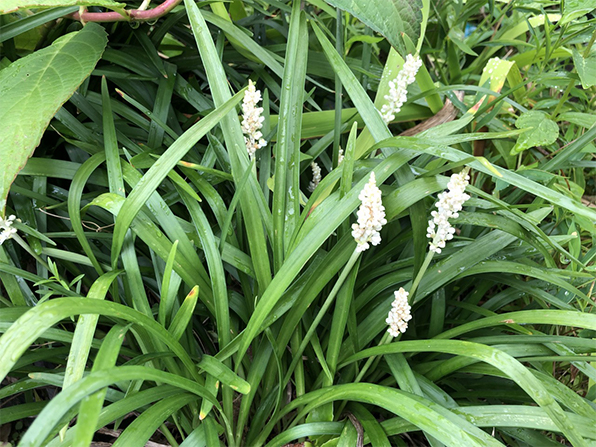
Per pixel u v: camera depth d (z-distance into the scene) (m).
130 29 0.48
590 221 0.43
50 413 0.19
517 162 0.60
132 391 0.31
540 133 0.44
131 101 0.39
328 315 0.41
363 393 0.29
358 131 0.48
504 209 0.34
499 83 0.52
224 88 0.34
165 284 0.30
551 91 0.65
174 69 0.46
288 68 0.36
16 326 0.21
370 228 0.27
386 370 0.37
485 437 0.26
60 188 0.42
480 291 0.44
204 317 0.44
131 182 0.35
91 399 0.20
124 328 0.25
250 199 0.34
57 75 0.34
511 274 0.41
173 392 0.30
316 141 0.50
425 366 0.36
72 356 0.26
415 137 0.31
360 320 0.39
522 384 0.25
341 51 0.45
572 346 0.36
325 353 0.39
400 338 0.39
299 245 0.30
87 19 0.41
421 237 0.33
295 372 0.37
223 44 0.48
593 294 0.44
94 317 0.27
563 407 0.33
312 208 0.38
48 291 0.34
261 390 0.38
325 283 0.33
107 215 0.41
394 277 0.37
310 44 0.56
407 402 0.27
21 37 0.45
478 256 0.36
